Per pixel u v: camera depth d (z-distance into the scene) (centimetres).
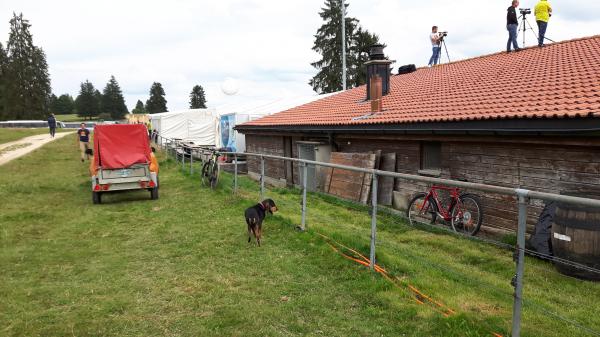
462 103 1012
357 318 472
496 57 1517
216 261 677
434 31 1970
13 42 8400
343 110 1547
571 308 491
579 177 713
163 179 1684
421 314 467
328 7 4716
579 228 579
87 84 14775
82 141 2277
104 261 693
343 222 941
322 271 619
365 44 4634
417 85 1511
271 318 476
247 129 2030
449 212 868
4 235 855
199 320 475
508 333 416
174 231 871
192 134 2847
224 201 1147
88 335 448
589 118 648
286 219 896
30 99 8519
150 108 13150
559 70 1023
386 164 1178
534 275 599
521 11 1531
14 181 1614
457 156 954
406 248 723
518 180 817
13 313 501
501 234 820
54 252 746
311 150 1483
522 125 755
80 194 1377
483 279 571
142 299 535
